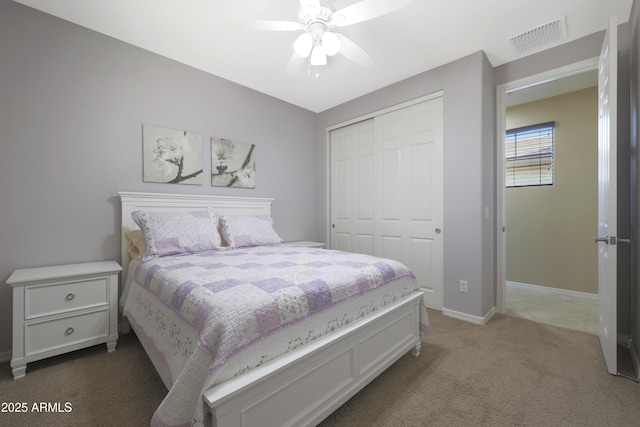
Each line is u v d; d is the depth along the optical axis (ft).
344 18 5.70
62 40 7.04
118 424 4.34
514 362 6.09
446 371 5.75
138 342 7.16
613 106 5.40
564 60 7.89
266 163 11.42
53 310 5.94
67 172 7.11
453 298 8.84
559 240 11.53
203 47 8.21
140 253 7.43
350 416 4.48
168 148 8.75
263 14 6.82
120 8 6.63
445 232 9.05
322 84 10.54
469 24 7.13
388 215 10.80
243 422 3.23
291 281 4.58
